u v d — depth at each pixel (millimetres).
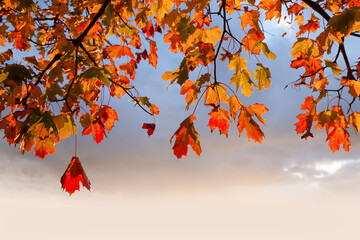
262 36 2652
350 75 3174
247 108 2568
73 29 3562
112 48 3549
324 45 2906
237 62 2656
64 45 2641
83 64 3527
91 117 3225
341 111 3285
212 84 2582
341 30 2334
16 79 2514
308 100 3420
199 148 2373
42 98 2533
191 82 2777
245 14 2670
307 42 3082
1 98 2615
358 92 3051
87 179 2277
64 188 2211
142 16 3287
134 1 3201
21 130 2199
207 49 2949
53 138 2494
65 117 2443
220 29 2943
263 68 2590
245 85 2604
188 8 2516
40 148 2490
